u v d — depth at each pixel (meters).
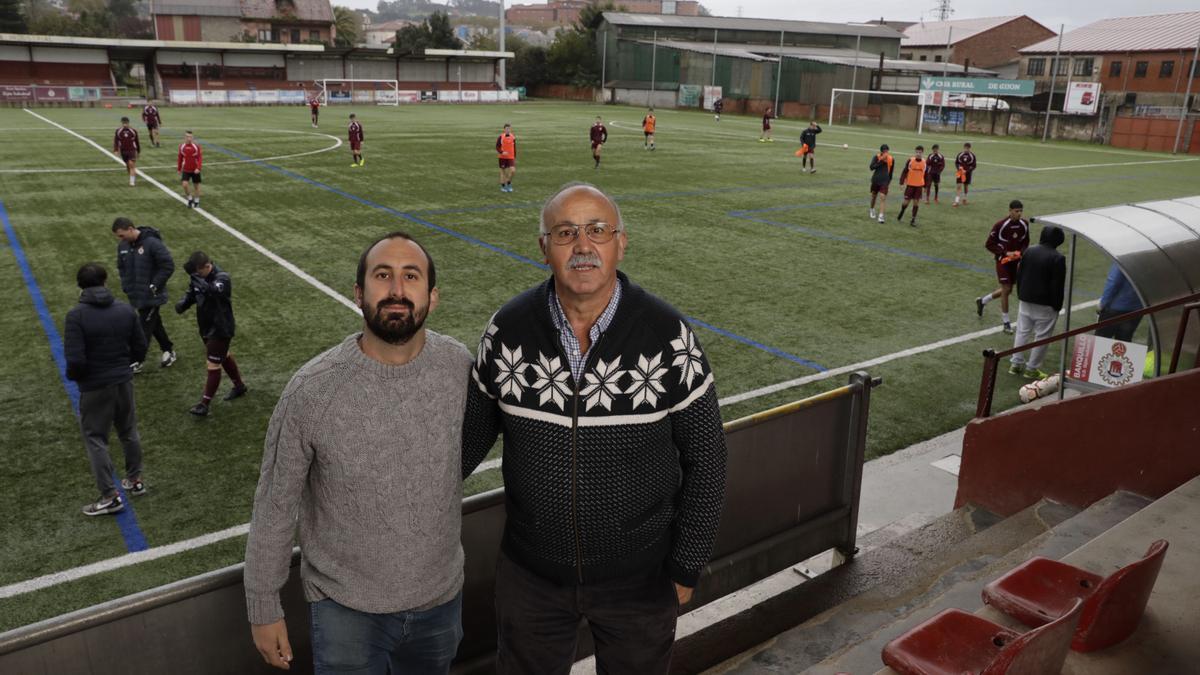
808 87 60.50
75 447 6.92
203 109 54.06
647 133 31.61
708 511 2.35
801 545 4.24
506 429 2.28
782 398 8.25
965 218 19.03
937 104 49.72
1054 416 5.01
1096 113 45.81
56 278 12.09
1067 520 4.40
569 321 2.22
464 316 10.62
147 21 138.75
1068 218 7.35
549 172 24.55
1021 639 2.19
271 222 16.44
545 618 2.43
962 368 9.27
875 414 7.95
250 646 2.62
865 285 12.74
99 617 2.32
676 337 2.19
